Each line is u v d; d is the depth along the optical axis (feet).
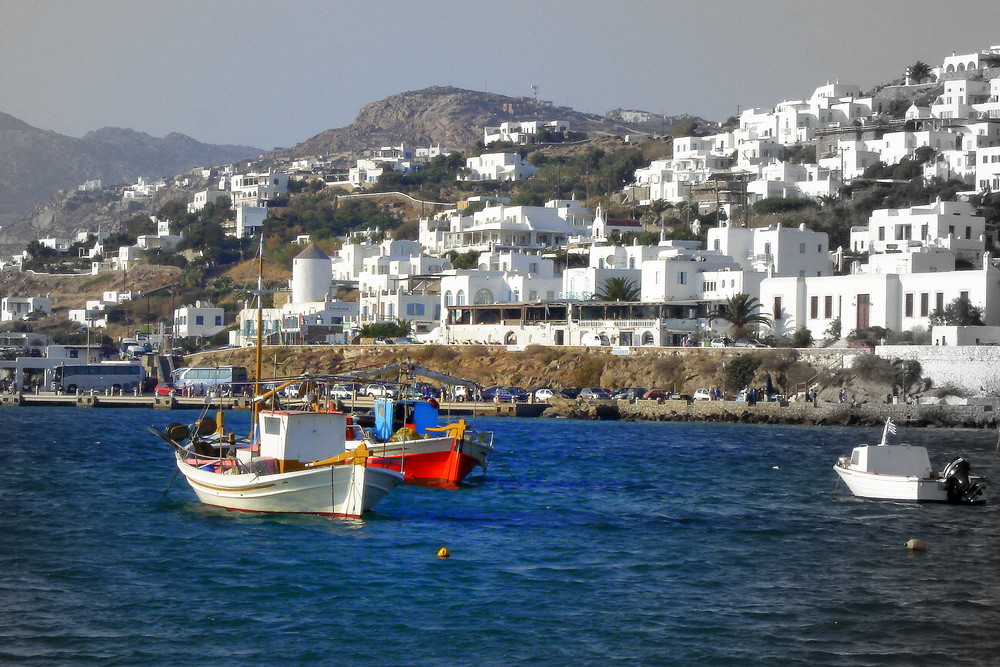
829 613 165.17
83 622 157.38
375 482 226.79
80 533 214.07
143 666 140.97
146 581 178.60
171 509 240.94
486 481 295.07
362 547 203.31
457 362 624.18
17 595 170.09
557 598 171.83
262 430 235.20
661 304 607.37
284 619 159.84
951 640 153.28
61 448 376.27
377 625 157.69
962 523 236.43
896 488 263.70
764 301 598.75
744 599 172.55
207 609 164.04
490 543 209.97
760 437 426.92
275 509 229.25
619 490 280.72
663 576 186.29
